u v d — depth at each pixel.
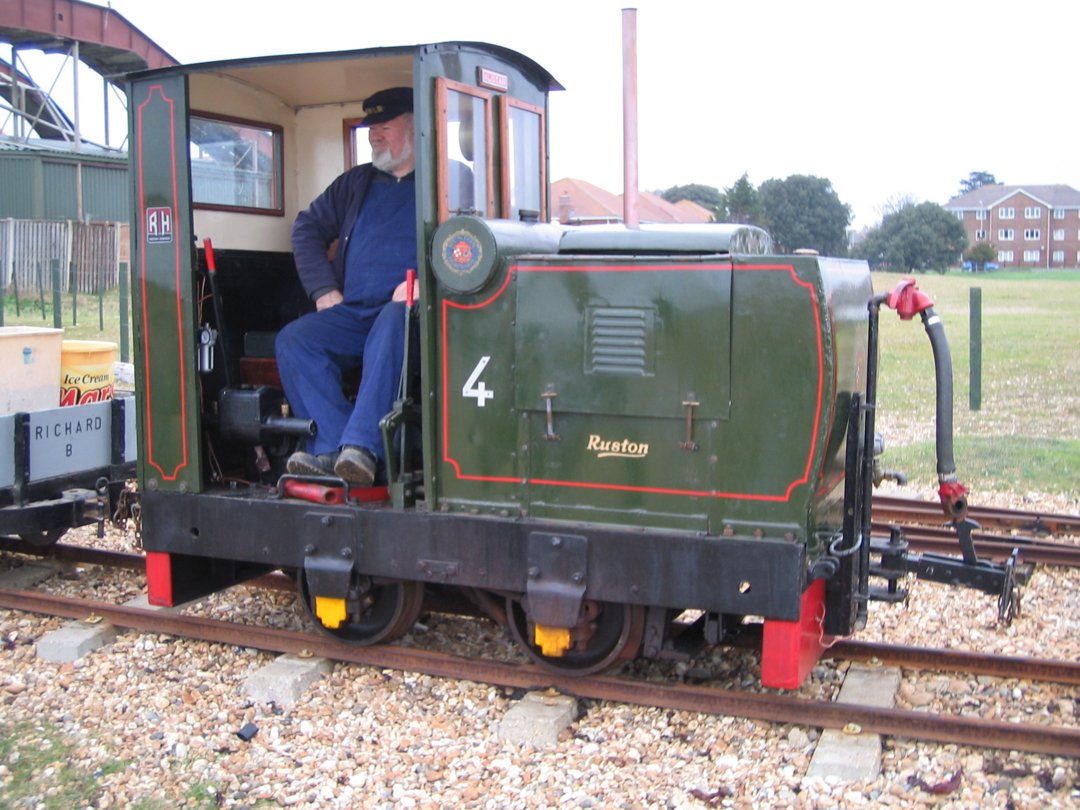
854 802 3.75
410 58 4.97
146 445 5.23
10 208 27.02
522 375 4.36
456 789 3.95
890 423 11.05
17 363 6.07
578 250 4.43
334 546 4.75
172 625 5.38
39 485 6.03
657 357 4.16
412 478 4.70
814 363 3.96
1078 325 19.08
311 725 4.47
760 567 4.06
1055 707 4.45
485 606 4.87
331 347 5.09
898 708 4.43
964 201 61.12
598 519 4.33
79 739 4.38
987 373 14.09
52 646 5.23
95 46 27.84
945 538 6.80
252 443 5.27
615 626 4.60
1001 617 4.50
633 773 4.04
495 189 5.04
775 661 4.13
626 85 5.78
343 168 6.04
